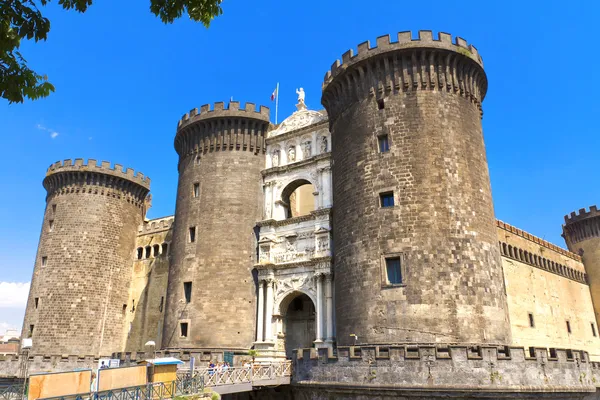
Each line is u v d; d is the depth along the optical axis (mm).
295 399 34062
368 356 28859
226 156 51969
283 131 52844
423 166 36625
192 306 46938
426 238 34562
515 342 49812
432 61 39406
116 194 63562
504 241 54031
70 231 59812
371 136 39062
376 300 34438
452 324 32406
